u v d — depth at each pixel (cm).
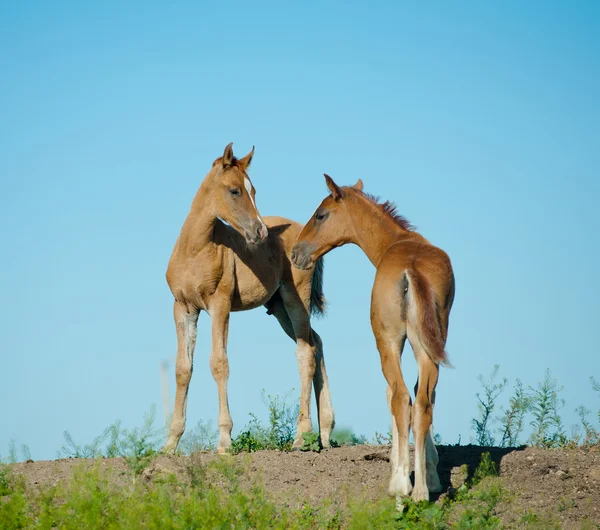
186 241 1360
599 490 1073
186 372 1352
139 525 816
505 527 938
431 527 890
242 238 1457
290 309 1520
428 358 969
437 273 1004
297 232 1572
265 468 1142
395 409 978
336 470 1144
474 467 1151
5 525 863
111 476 1070
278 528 855
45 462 1170
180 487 995
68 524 828
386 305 998
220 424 1299
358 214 1223
